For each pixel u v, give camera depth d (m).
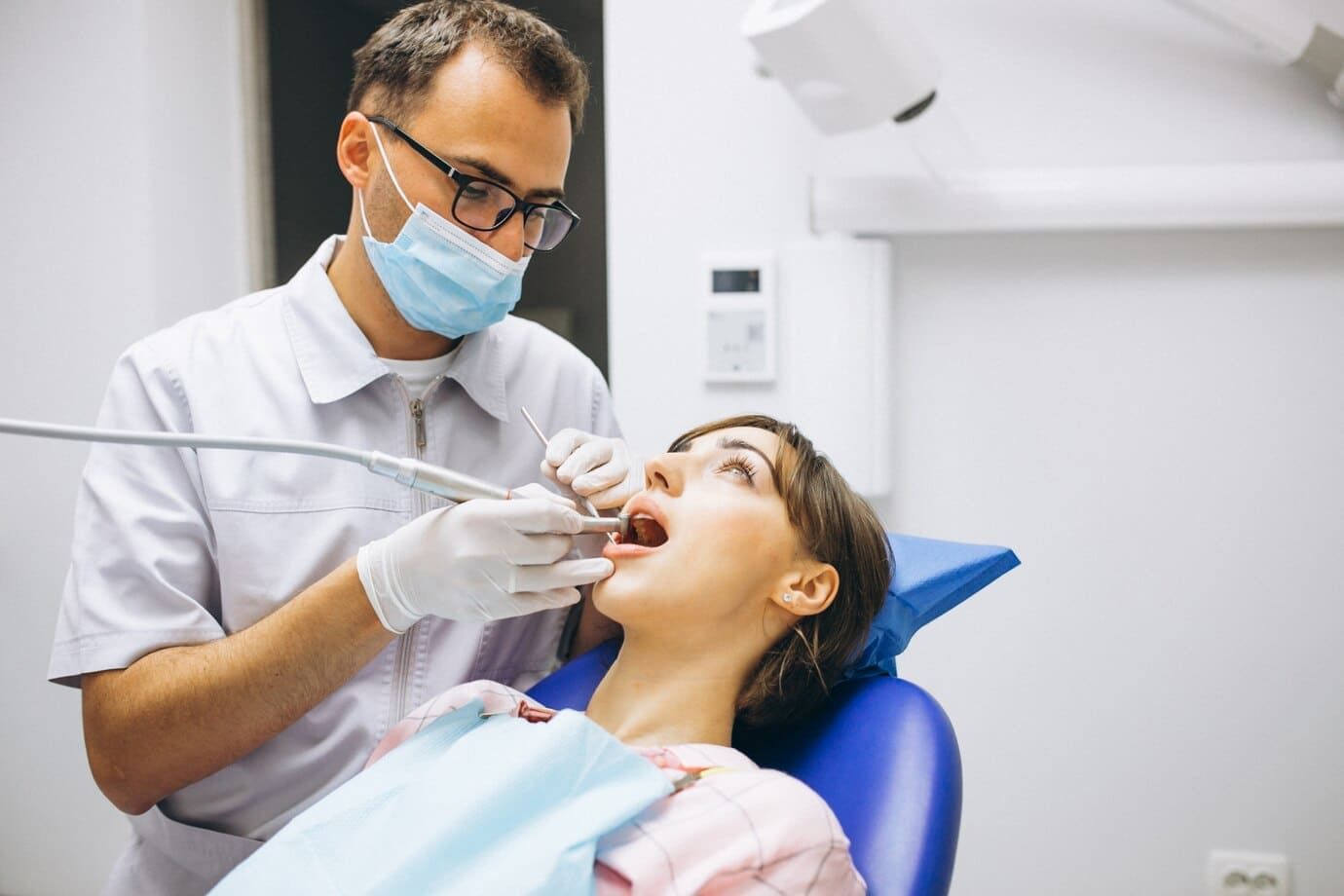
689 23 2.15
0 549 2.42
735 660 1.25
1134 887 2.09
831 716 1.27
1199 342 2.02
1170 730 2.06
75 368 2.37
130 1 2.28
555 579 1.14
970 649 2.12
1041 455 2.08
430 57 1.19
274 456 1.27
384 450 1.32
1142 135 2.01
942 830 1.08
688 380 2.20
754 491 1.26
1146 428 2.04
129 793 1.18
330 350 1.30
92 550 1.21
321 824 1.06
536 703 1.27
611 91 2.19
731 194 2.15
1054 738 2.10
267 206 2.59
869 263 2.03
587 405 1.52
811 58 1.74
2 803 2.48
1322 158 1.96
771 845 0.99
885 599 1.32
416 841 1.01
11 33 2.35
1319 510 2.00
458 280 1.20
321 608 1.11
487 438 1.39
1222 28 1.88
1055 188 1.95
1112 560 2.07
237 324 1.34
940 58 1.83
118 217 2.32
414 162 1.20
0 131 2.37
